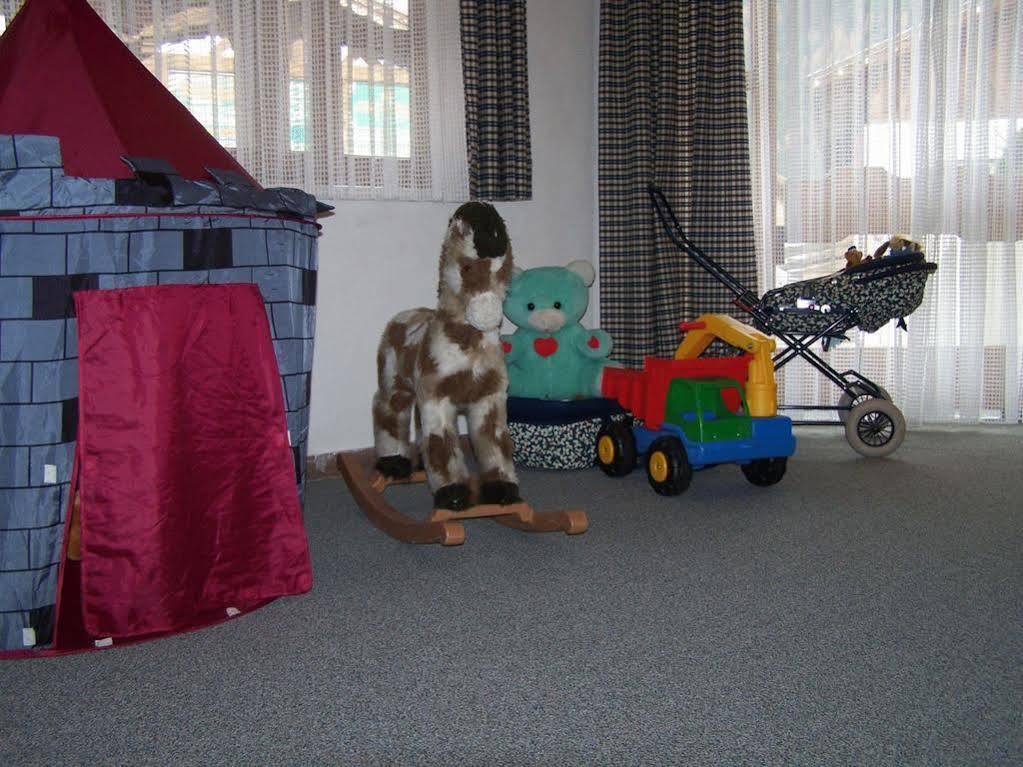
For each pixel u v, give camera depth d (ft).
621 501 6.74
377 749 3.28
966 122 9.52
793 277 9.58
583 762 3.19
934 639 4.19
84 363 4.03
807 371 9.78
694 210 9.25
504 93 8.09
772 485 7.16
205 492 4.41
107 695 3.70
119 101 4.70
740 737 3.34
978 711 3.52
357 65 7.47
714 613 4.51
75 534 4.65
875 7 9.36
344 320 7.82
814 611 4.53
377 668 3.92
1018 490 6.97
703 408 6.87
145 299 4.13
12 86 4.50
